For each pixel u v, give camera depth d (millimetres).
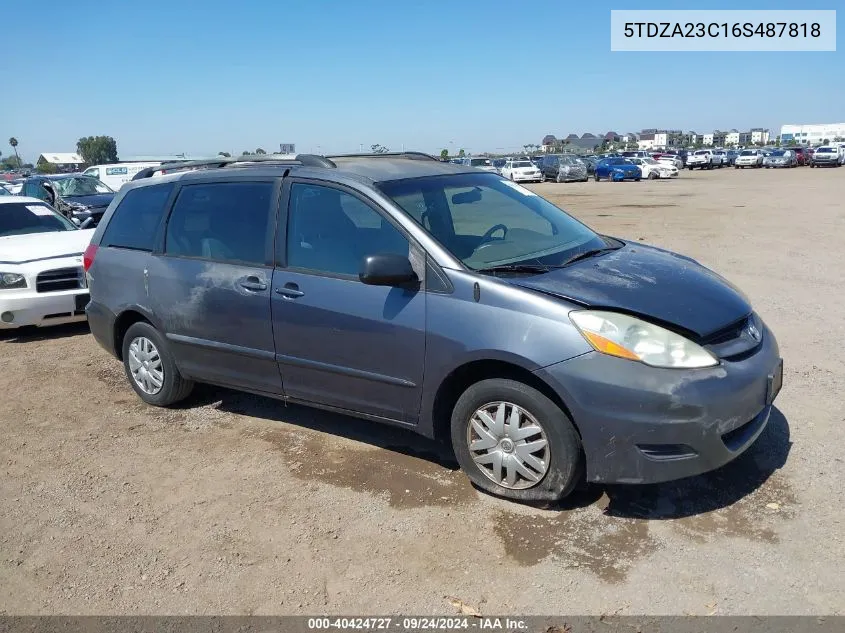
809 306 7863
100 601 3295
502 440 3826
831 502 3756
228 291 4766
